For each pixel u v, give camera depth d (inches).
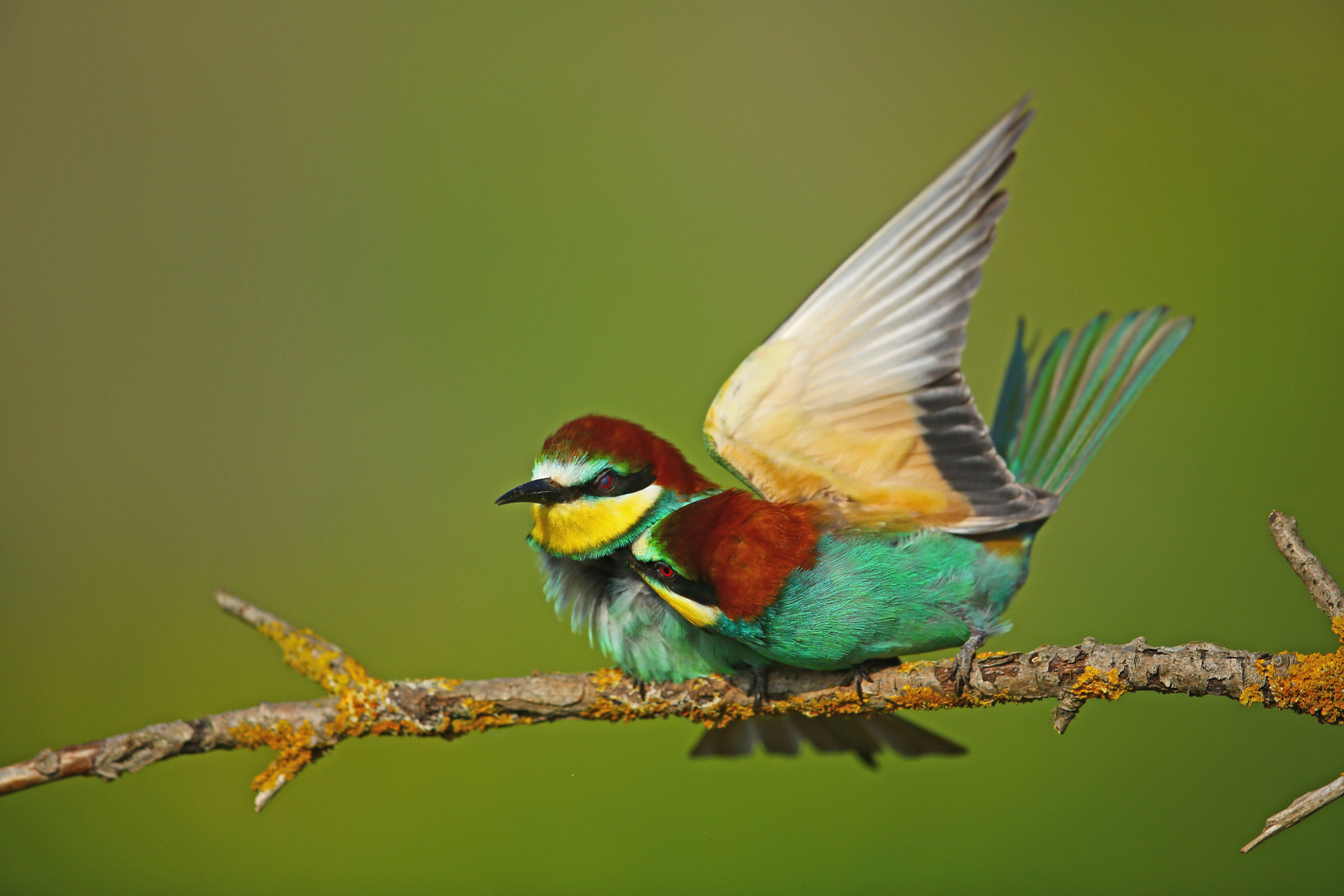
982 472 223.1
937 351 222.7
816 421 223.0
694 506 223.5
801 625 223.3
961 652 223.0
